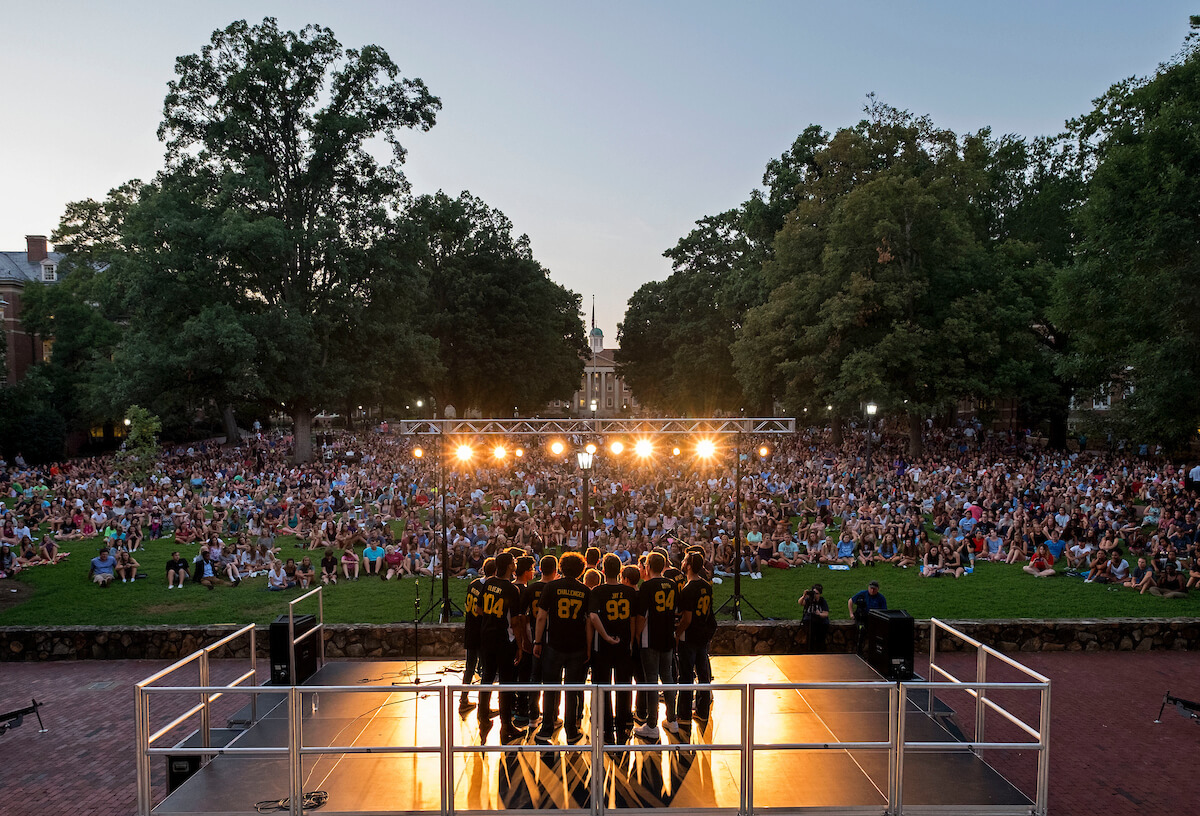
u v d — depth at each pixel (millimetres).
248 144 39375
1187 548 18594
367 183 41719
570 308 79000
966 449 39375
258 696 9234
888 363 35844
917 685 6090
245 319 36250
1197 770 8820
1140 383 24906
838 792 6363
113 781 8727
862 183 39219
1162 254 21938
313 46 40000
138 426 34906
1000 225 46250
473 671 8039
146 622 15164
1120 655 13320
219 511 27234
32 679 12453
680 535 20625
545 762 6875
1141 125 25734
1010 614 15141
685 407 67688
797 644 13547
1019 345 36594
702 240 65875
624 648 7266
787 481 31359
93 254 56688
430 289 59844
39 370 51344
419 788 6465
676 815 6000
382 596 17375
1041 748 6227
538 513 23531
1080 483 26656
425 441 40188
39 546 21656
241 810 6164
